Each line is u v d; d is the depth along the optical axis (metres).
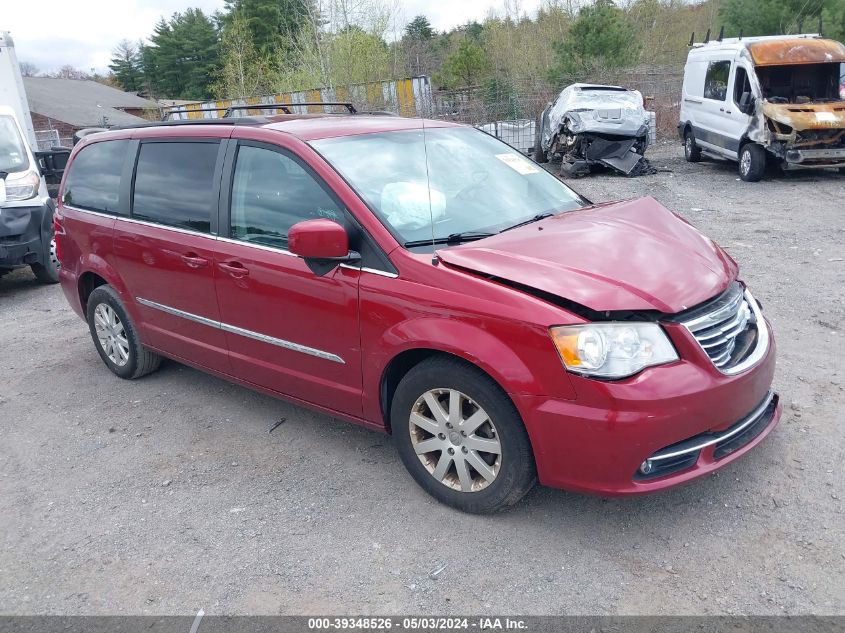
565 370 2.99
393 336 3.45
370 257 3.58
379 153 4.07
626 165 14.77
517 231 3.70
